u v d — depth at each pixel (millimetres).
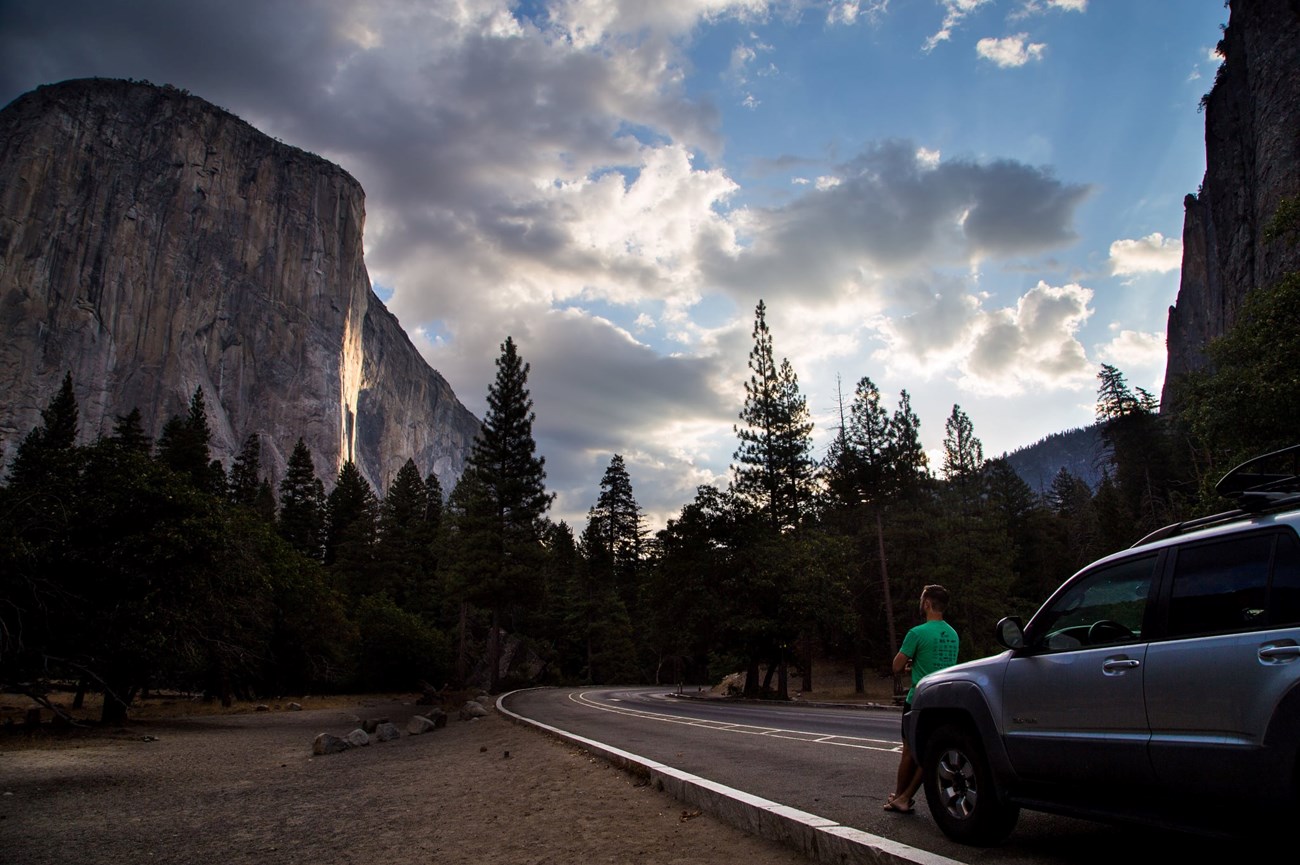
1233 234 62250
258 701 43438
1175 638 4152
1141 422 70250
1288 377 18234
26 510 20891
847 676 59438
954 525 51125
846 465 49969
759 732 15000
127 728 23609
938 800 5605
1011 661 5258
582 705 28984
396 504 96312
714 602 41750
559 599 86750
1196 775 3814
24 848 7371
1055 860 4836
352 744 17219
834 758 10281
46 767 14180
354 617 58594
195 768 14234
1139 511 66000
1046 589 68688
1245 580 3916
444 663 60875
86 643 21438
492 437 52812
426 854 6414
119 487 22609
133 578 21875
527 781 10258
